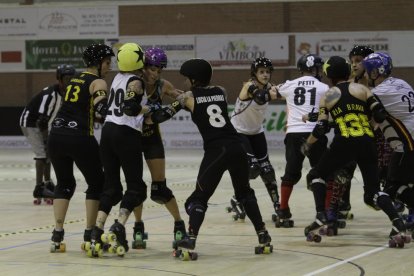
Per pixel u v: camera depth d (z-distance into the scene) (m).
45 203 17.84
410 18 37.34
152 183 11.34
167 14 39.53
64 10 40.09
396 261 10.33
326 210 12.98
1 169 27.94
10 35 40.47
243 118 14.27
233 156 10.57
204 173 10.59
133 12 39.78
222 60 39.12
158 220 14.73
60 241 11.17
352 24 38.00
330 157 11.64
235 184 10.96
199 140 37.53
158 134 11.34
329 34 38.06
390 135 12.34
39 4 40.16
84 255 10.88
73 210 16.50
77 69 40.16
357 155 11.48
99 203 10.89
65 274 9.44
